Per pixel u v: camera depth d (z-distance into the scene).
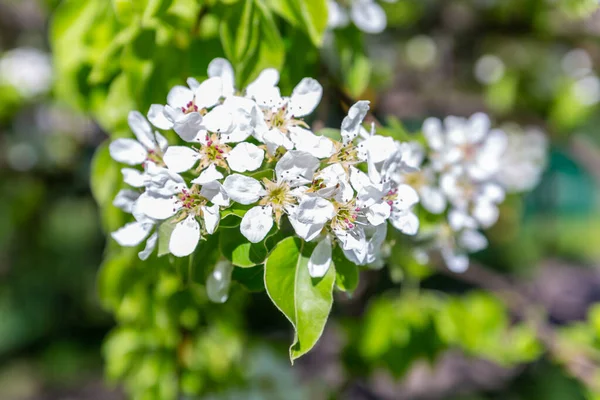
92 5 0.39
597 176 0.82
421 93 0.82
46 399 1.14
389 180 0.29
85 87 0.39
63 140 0.82
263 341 0.58
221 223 0.29
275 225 0.29
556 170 1.14
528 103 0.81
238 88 0.33
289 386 0.65
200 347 0.43
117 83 0.37
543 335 0.52
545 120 0.80
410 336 0.48
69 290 1.25
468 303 0.54
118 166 0.37
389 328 0.48
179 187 0.29
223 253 0.29
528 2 0.74
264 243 0.29
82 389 1.17
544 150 0.81
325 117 0.37
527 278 1.50
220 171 0.30
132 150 0.32
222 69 0.31
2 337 1.22
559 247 1.86
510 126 0.83
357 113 0.29
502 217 0.65
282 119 0.31
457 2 0.78
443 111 0.83
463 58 0.83
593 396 0.48
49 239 1.14
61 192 0.88
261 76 0.31
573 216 1.93
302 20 0.34
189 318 0.41
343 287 0.30
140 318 0.41
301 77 0.36
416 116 0.82
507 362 0.53
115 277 0.39
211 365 0.43
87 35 0.38
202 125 0.29
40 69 0.78
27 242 1.04
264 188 0.29
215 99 0.30
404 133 0.37
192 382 0.43
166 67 0.35
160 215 0.29
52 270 1.21
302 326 0.28
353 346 0.53
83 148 0.81
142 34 0.35
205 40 0.34
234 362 0.47
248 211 0.28
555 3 0.69
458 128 0.40
